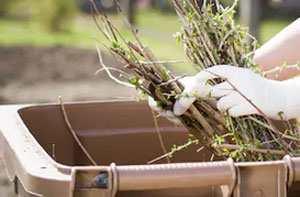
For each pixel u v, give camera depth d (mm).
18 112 2420
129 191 1616
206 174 1525
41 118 2553
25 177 1652
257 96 2006
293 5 17109
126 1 13242
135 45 2123
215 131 2158
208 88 2027
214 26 2162
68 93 7547
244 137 2086
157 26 13703
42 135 2547
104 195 1507
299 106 2055
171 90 2119
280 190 1569
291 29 2531
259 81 2027
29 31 14320
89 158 2594
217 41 2156
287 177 1568
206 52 2156
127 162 2672
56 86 8055
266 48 2541
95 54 10586
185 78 2230
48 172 1616
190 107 2100
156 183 1506
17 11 17625
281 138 2021
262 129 2111
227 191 1569
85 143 2625
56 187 1556
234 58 2154
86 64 9664
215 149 2160
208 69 2021
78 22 16062
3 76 8781
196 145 2689
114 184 1486
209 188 1652
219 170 1536
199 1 2242
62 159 2596
